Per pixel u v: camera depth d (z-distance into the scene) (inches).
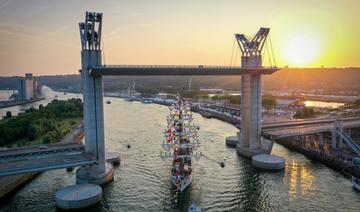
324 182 5088.6
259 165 5846.5
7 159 4842.5
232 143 7682.1
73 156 5044.3
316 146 7175.2
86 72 5012.3
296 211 4111.7
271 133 7175.2
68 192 4387.3
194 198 4544.8
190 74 5910.4
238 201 4436.5
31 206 4254.4
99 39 5032.0
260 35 6692.9
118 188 4921.3
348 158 6072.8
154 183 5123.0
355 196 4522.6
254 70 6387.8
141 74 5433.1
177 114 5787.4
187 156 5354.3
